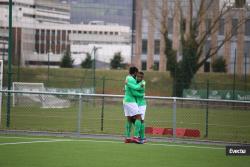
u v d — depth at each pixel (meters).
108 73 192.88
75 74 192.38
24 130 55.44
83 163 36.41
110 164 36.41
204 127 65.19
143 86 47.41
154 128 55.03
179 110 96.00
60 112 73.00
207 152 44.44
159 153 42.69
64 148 43.81
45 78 182.12
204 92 125.56
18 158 37.97
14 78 170.00
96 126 63.28
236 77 179.12
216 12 190.38
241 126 62.72
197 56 150.25
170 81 163.00
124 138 53.12
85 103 87.88
